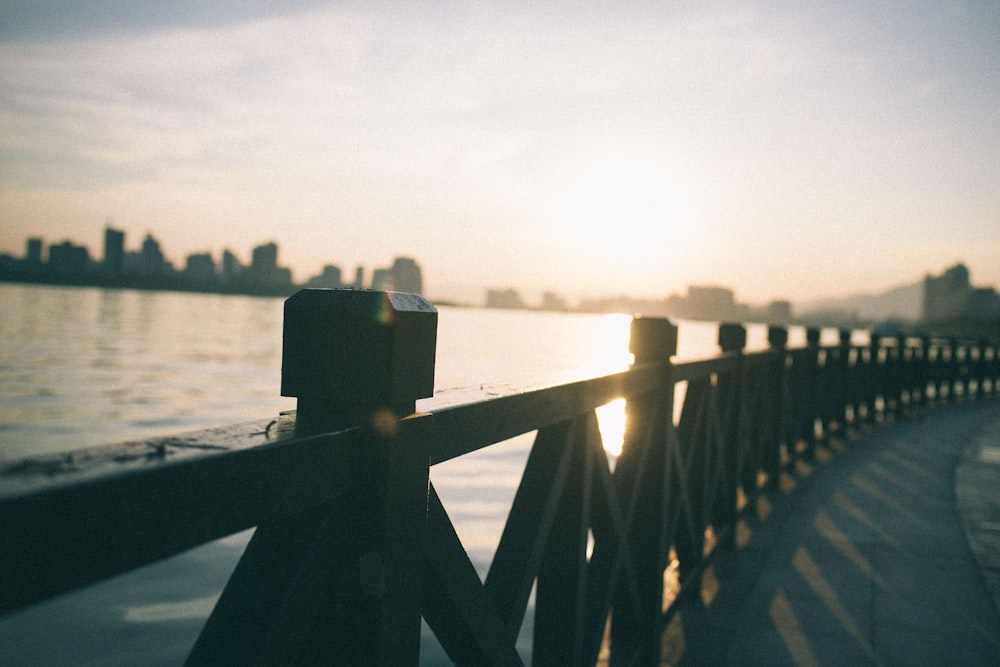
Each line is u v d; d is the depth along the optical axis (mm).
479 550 6496
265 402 22812
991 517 5445
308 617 996
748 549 4695
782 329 6215
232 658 921
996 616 3680
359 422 1092
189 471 741
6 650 4918
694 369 3539
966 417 12133
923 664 3178
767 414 5895
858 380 9867
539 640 2131
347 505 1073
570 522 2104
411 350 1146
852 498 6004
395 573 1121
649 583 3074
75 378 29312
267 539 1014
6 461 665
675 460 3344
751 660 3201
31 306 106812
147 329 68500
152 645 5035
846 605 3803
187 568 6637
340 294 1120
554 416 1827
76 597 5898
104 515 651
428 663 4359
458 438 1352
